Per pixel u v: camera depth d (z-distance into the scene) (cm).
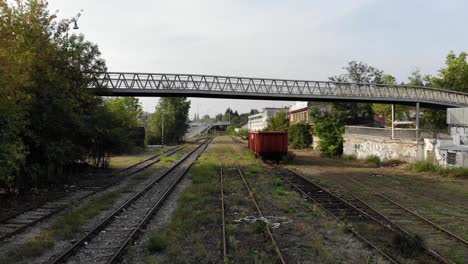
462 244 973
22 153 1473
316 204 1455
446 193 1781
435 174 2475
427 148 2764
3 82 1288
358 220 1221
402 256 864
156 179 2111
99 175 2359
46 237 988
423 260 834
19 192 1638
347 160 3681
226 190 1775
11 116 1366
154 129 7119
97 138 2509
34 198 1537
